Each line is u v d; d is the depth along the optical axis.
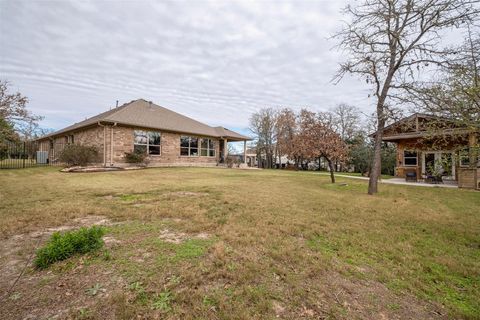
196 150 20.45
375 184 8.50
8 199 5.62
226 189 7.96
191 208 5.04
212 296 2.05
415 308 2.07
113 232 3.52
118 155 14.94
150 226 3.84
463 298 2.26
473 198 7.80
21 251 2.82
